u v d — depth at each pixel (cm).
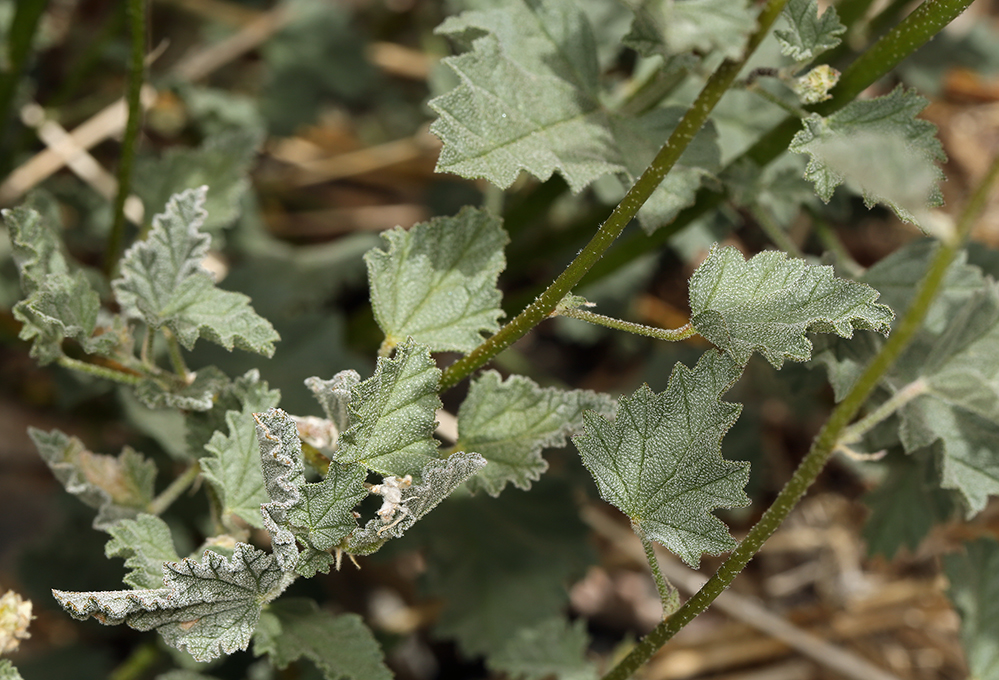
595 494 63
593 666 56
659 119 50
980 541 55
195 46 82
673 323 76
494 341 46
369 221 83
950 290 51
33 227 48
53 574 58
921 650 66
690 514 46
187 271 48
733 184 52
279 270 69
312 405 58
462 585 58
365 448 46
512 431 47
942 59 74
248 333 48
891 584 68
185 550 57
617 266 57
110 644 61
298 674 56
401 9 87
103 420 65
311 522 45
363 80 80
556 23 50
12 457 68
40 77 77
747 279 46
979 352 48
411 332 48
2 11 66
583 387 78
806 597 71
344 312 75
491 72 48
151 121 75
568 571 59
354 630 48
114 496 48
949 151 80
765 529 45
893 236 79
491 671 65
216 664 57
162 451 58
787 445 75
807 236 75
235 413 47
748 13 45
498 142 48
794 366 52
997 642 54
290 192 83
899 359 50
